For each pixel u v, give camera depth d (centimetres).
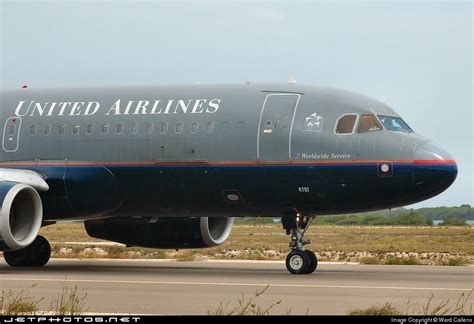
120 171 8631
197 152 8350
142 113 8669
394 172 7756
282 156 8062
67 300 5675
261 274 8100
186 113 8500
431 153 7756
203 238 9225
